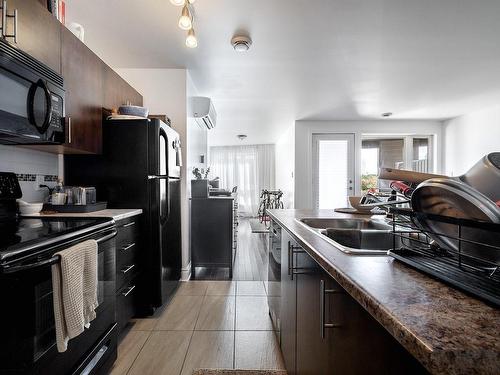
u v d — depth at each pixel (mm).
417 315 439
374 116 5250
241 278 3188
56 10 1683
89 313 1243
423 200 715
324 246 944
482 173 729
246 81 3455
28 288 989
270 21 2176
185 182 3121
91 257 1266
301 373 1159
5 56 1166
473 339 371
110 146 2211
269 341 1894
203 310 2355
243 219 8562
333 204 5648
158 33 2354
